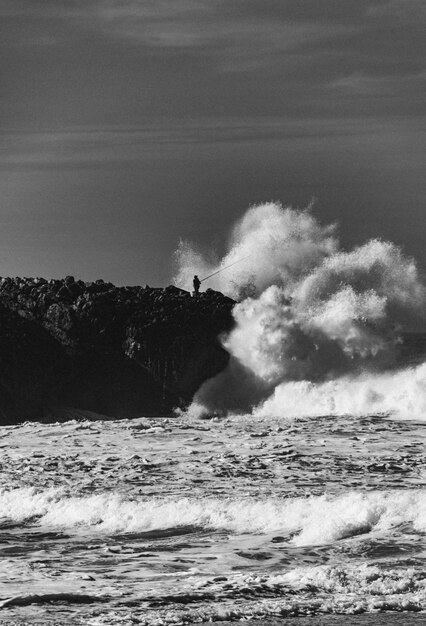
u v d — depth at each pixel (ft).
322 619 106.42
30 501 178.70
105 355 385.91
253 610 109.81
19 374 369.30
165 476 202.28
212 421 289.53
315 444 240.53
